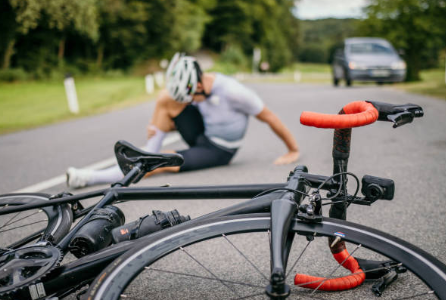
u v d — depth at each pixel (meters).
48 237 1.62
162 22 36.84
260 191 1.55
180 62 3.62
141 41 35.28
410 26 17.75
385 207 2.98
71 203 1.86
